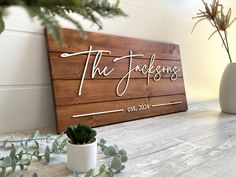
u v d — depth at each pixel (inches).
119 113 34.4
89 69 31.7
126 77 35.8
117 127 32.4
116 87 34.4
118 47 35.3
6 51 27.4
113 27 36.7
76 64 30.5
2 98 27.5
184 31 49.0
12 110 28.4
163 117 39.1
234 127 34.0
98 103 32.2
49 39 28.7
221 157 23.1
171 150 24.7
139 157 22.7
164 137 28.9
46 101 31.0
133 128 32.2
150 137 28.7
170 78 42.9
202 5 51.2
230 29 61.7
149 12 41.8
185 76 50.6
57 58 29.0
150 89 39.1
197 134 30.4
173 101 42.6
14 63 28.0
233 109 42.1
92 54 32.1
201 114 42.0
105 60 33.5
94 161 19.8
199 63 53.7
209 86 56.9
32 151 23.1
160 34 44.4
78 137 19.3
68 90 29.5
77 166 19.2
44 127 31.0
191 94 52.5
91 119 31.3
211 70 57.2
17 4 6.8
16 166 19.5
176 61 44.6
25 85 29.1
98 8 8.7
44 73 30.4
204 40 54.1
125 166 20.5
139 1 39.9
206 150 24.9
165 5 44.3
